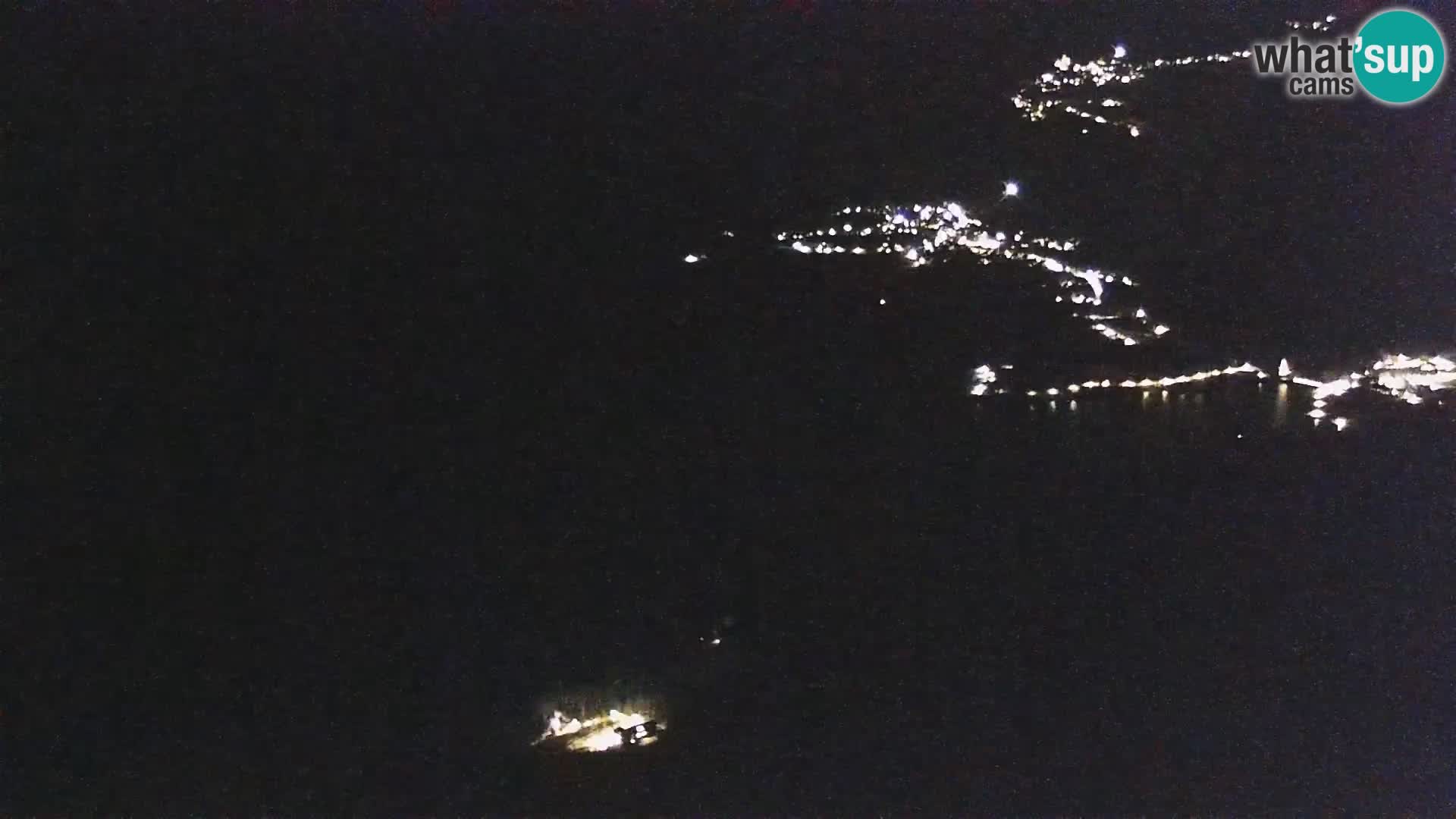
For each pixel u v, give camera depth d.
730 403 11.19
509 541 9.15
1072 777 6.79
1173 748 7.02
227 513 9.53
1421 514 9.27
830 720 7.34
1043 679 7.62
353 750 7.24
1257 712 7.29
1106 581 8.57
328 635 8.20
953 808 6.54
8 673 7.86
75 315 12.11
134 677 7.85
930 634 8.08
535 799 6.80
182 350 11.84
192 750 7.27
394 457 10.27
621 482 9.93
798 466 10.13
